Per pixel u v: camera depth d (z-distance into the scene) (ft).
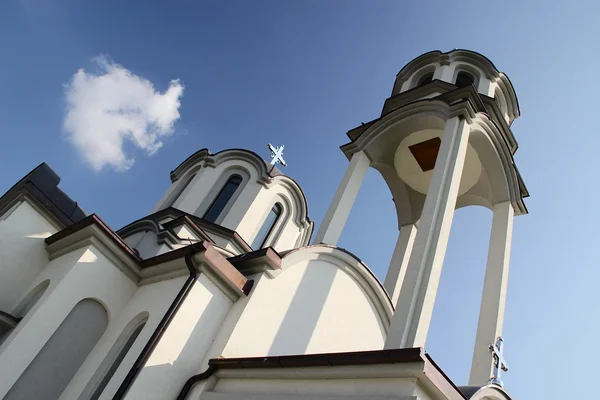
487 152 36.17
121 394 20.29
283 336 25.26
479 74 45.78
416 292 23.70
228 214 48.14
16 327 24.14
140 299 26.89
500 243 34.30
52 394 23.85
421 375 15.33
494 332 29.27
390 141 39.24
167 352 21.97
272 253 25.43
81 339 25.61
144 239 39.73
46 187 32.12
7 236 29.27
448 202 27.55
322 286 28.07
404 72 49.42
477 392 17.22
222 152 53.42
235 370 21.36
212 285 24.44
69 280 25.61
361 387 16.94
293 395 18.67
